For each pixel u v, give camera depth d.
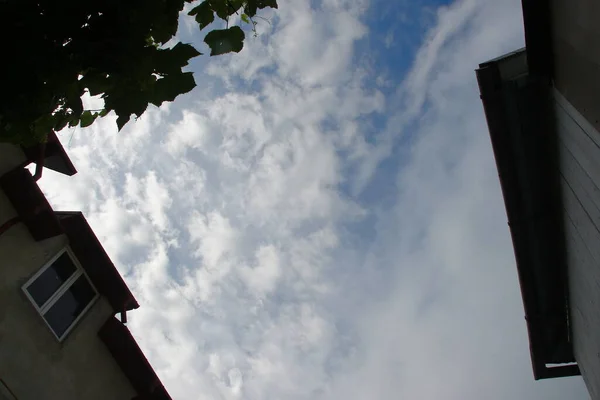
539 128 7.25
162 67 2.39
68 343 7.29
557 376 9.49
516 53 7.15
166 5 2.39
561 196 7.24
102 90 2.39
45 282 7.23
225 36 2.62
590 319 7.15
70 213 8.02
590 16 4.52
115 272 8.20
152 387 8.27
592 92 5.00
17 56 2.14
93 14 2.23
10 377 6.23
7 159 6.93
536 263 8.27
